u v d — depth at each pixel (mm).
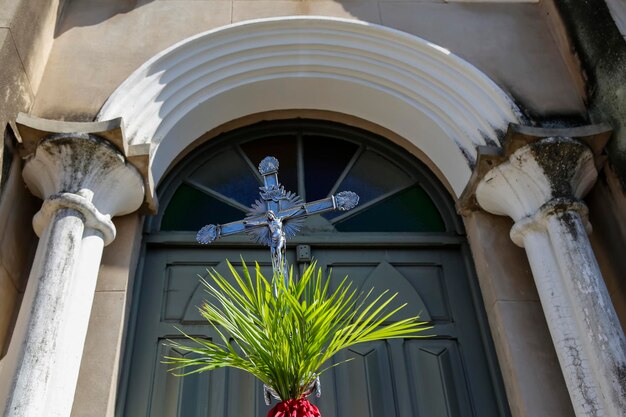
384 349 3352
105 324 2988
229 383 3186
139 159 3205
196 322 3379
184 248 3629
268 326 2207
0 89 2982
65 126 3092
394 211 3973
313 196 4039
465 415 3166
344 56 4039
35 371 2467
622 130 3293
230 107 4039
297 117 4285
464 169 3650
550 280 3043
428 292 3588
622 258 3238
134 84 3586
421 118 3896
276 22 4004
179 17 4027
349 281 3604
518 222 3244
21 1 3295
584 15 3738
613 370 2676
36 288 2686
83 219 2949
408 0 4305
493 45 4047
